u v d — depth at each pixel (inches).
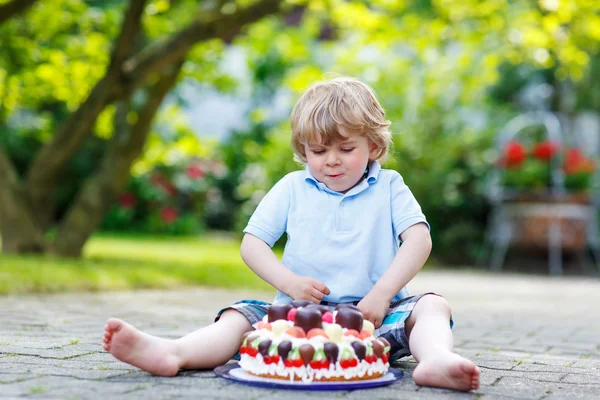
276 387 72.1
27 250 232.5
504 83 448.8
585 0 252.1
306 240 88.0
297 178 92.0
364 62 404.2
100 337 107.7
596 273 353.7
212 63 283.3
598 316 174.6
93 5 306.3
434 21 275.0
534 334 134.6
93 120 230.8
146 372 80.1
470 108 432.1
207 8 227.6
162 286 204.2
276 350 73.4
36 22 258.5
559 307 195.8
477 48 323.6
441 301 83.1
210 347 81.2
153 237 434.0
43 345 98.0
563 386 80.9
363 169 88.4
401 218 88.6
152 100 244.8
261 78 504.4
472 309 182.2
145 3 214.7
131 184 457.4
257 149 442.9
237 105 530.0
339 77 96.3
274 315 76.5
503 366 94.7
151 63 225.0
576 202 347.3
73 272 193.9
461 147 386.0
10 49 255.0
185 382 74.9
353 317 75.7
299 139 88.6
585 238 351.3
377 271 87.7
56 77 270.5
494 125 421.7
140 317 136.9
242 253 88.4
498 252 367.2
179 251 323.0
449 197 373.1
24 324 120.0
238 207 520.7
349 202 89.1
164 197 454.9
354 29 282.4
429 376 74.0
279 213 89.9
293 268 88.2
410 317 83.4
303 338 74.0
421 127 388.5
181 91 435.5
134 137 247.3
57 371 80.0
